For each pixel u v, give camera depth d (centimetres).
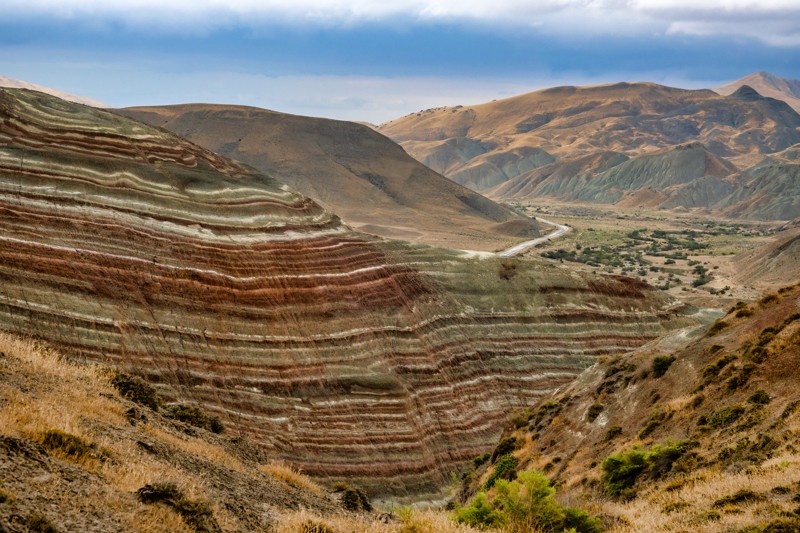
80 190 5612
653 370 3581
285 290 6044
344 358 5925
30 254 4978
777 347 2848
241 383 5291
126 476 1391
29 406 1509
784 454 2056
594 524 1870
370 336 6216
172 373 5022
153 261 5500
